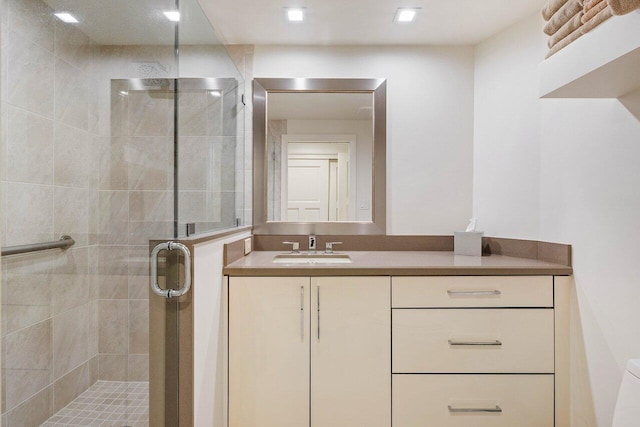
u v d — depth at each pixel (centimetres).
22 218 79
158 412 124
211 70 168
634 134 142
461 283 172
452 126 243
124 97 108
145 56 116
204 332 146
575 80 128
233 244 188
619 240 149
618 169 149
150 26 119
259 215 243
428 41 238
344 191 246
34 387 82
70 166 91
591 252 162
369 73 243
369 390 170
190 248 133
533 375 171
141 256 115
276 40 236
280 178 246
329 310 171
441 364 171
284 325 171
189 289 134
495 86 227
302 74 243
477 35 229
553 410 171
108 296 104
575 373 169
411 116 244
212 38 170
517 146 212
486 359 171
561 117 182
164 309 127
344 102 244
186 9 141
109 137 103
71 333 92
